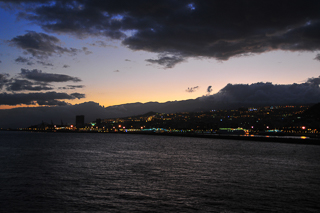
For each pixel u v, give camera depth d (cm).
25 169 5700
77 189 3922
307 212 3002
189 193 3738
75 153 9544
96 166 6203
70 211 2969
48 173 5212
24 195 3575
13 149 11350
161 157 8362
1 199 3384
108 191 3819
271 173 5422
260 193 3766
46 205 3166
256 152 10612
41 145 14225
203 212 2966
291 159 8100
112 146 13912
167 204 3234
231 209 3075
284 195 3669
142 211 2986
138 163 6794
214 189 3972
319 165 6744
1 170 5553
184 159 7800
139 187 4066
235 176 5038
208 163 6888
